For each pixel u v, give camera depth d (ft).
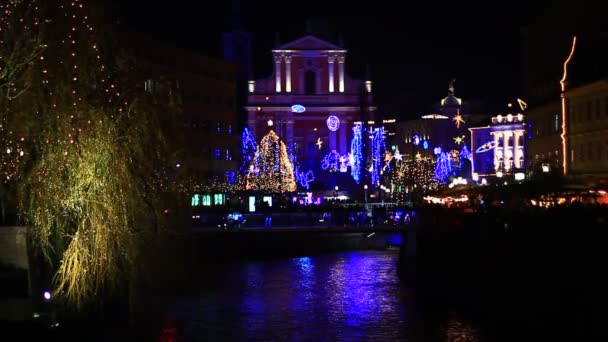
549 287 105.19
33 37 99.19
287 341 111.96
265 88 467.11
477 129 444.14
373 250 257.55
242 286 167.43
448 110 565.53
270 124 452.35
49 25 99.60
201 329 119.65
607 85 215.10
